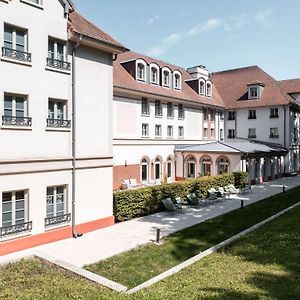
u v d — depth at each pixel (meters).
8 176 12.33
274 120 39.03
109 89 16.67
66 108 14.61
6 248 12.23
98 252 12.62
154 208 19.33
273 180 35.56
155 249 12.91
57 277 9.52
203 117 38.50
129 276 10.33
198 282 8.65
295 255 10.27
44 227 13.62
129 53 34.00
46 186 13.70
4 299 7.77
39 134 13.38
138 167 29.70
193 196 21.28
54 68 13.91
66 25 14.41
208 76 44.69
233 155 30.03
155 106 31.69
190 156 32.91
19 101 12.93
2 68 12.09
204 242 13.70
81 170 15.22
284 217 16.03
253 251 11.09
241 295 7.66
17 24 12.55
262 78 42.31
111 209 16.75
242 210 19.75
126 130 28.28
